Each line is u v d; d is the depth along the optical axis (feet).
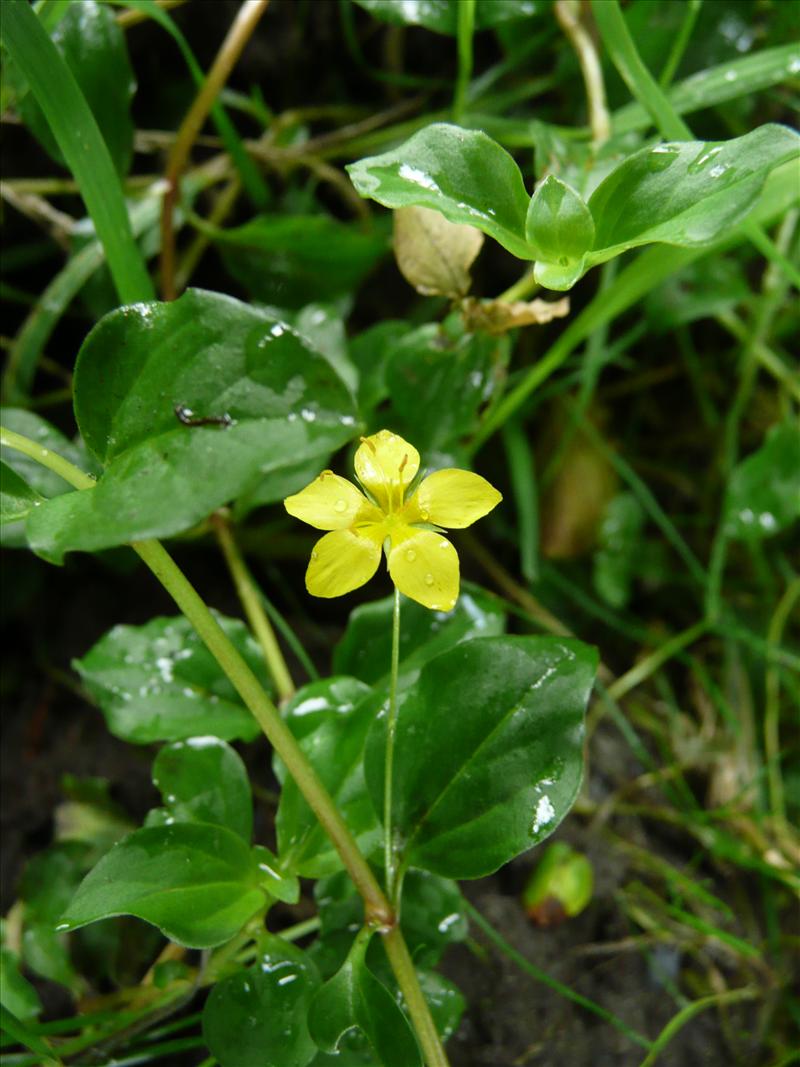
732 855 0.36
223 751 0.26
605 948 0.34
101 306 0.35
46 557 0.19
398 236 0.30
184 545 0.38
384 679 0.29
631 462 0.44
